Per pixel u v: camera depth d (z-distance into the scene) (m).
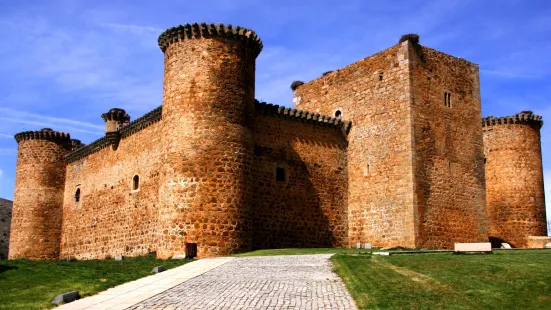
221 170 29.80
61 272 20.02
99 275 19.47
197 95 30.31
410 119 33.03
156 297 15.07
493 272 17.39
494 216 45.53
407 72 33.66
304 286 16.05
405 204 32.38
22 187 49.75
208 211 29.22
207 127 30.00
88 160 45.81
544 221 45.50
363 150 35.78
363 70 36.75
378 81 35.50
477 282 16.02
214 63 30.69
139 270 21.22
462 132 35.62
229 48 31.17
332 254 25.72
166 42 32.00
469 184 35.16
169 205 29.69
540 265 18.67
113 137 40.91
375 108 35.41
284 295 14.70
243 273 19.48
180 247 28.89
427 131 33.72
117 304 14.24
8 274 19.48
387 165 33.94
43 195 49.19
